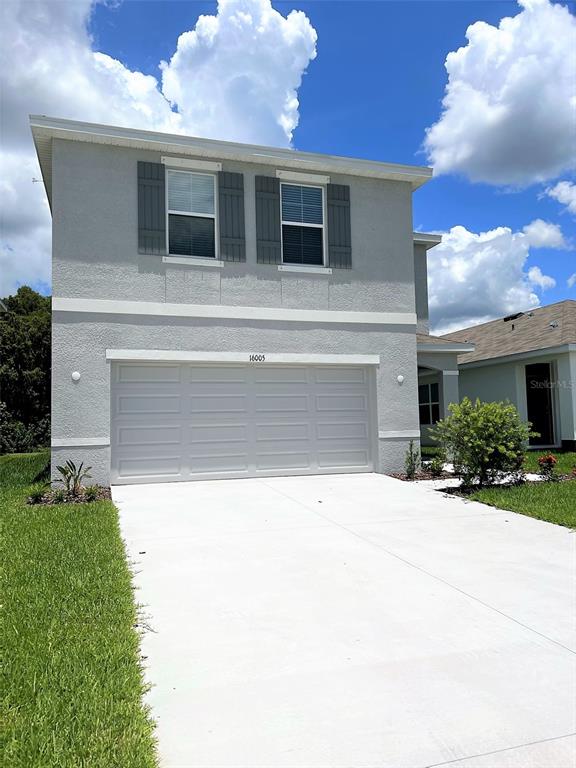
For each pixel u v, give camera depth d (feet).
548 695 11.71
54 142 35.50
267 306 39.24
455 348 54.75
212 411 38.06
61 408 34.40
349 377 41.68
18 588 16.83
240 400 38.78
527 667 12.92
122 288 36.06
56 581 17.47
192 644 14.05
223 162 39.01
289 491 33.91
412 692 11.83
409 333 42.80
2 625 14.23
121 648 13.08
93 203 35.91
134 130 36.11
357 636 14.55
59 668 12.01
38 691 11.09
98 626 14.29
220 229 38.55
